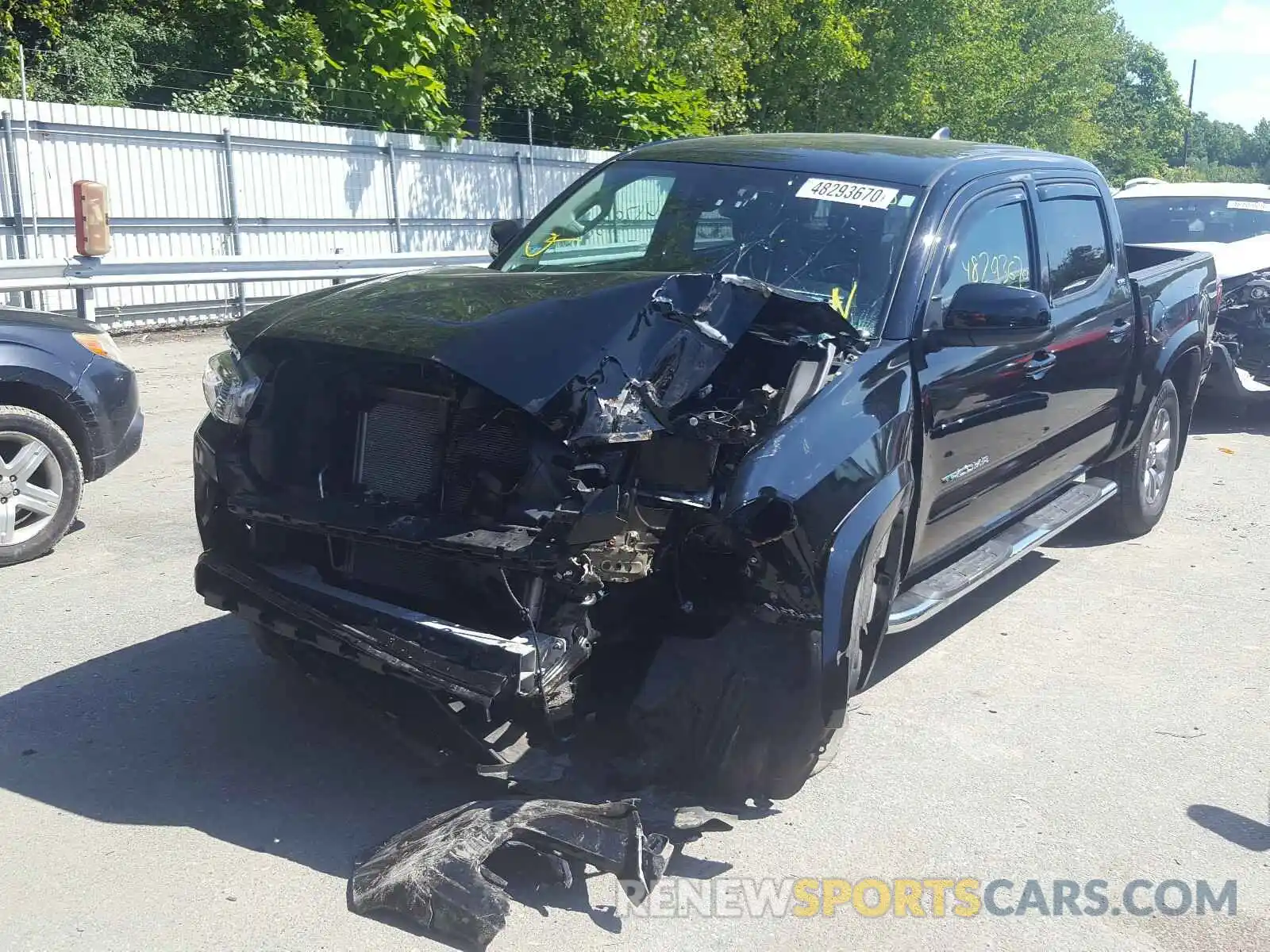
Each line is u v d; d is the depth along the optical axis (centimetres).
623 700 372
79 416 630
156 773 409
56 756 418
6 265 1062
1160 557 723
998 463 513
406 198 1731
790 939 337
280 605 373
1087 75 4512
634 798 371
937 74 2884
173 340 1354
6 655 502
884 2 2689
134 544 652
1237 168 14438
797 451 365
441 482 359
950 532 491
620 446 348
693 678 368
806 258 468
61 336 631
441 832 348
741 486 353
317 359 378
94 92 1669
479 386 348
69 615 548
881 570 416
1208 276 795
